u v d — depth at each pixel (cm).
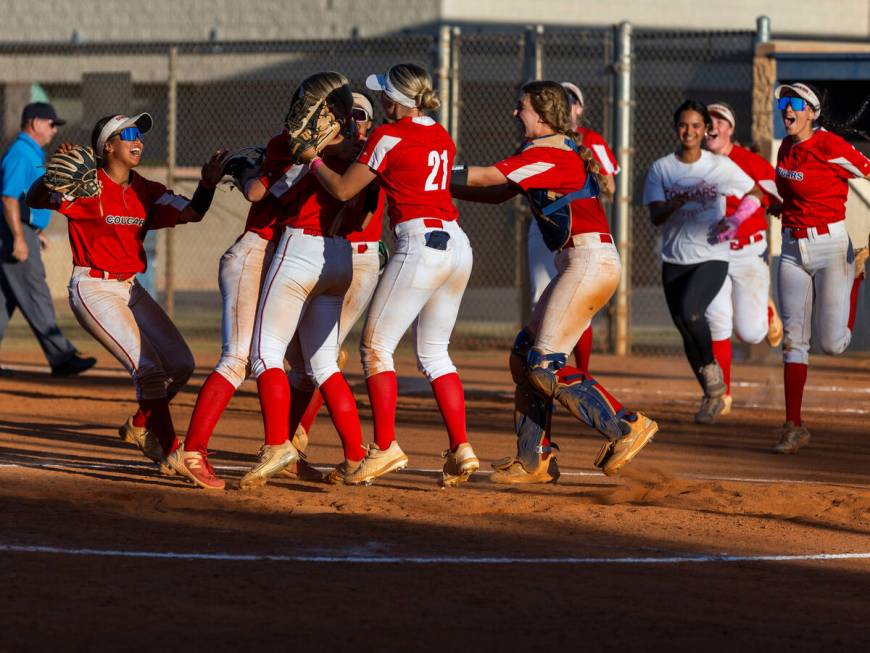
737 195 3425
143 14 8906
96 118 6356
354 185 2266
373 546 1962
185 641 1468
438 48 5306
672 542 2038
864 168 3012
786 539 2075
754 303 3653
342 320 2522
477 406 3797
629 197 5244
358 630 1522
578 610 1630
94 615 1560
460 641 1490
